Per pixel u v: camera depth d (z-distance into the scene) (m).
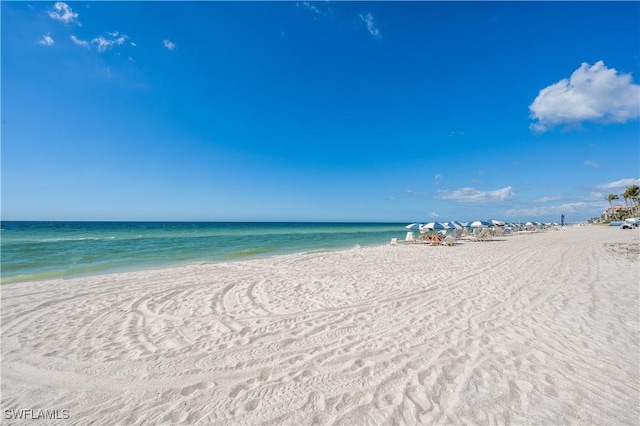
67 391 2.98
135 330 4.55
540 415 2.54
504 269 9.28
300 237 30.36
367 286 7.32
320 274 9.00
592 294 6.23
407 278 8.20
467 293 6.48
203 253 15.34
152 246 18.59
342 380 3.10
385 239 28.06
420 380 3.07
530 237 24.08
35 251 15.44
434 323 4.71
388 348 3.83
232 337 4.24
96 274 9.80
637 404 2.67
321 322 4.82
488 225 32.34
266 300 6.18
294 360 3.54
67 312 5.44
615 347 3.78
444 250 15.39
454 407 2.64
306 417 2.55
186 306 5.79
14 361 3.58
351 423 2.47
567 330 4.34
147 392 2.94
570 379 3.07
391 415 2.55
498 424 2.44
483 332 4.31
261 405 2.71
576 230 35.97
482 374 3.17
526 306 5.49
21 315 5.27
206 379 3.15
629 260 10.54
